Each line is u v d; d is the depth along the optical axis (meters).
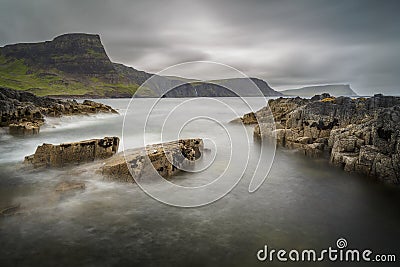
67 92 163.38
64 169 14.77
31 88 158.25
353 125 19.33
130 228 9.60
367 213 11.07
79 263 7.83
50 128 32.91
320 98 32.97
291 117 25.50
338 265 7.81
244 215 10.68
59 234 9.16
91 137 27.52
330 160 18.08
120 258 8.08
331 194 12.98
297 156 19.42
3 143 23.95
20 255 8.09
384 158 14.46
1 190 12.38
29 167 14.97
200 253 8.35
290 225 10.05
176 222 10.05
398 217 10.73
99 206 11.06
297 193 13.03
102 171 13.23
